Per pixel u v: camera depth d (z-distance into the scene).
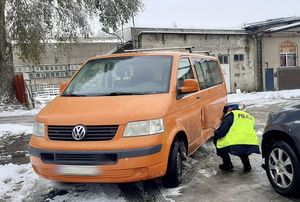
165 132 5.23
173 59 6.41
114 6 23.73
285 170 5.08
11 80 22.20
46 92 30.45
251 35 26.94
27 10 21.06
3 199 5.66
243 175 6.18
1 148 9.77
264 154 5.53
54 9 22.17
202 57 8.05
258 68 27.30
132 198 5.36
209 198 5.25
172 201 5.20
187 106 6.30
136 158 4.89
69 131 5.11
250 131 6.24
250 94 23.47
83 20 22.56
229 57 26.53
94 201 5.30
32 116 17.73
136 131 5.00
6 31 21.44
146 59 6.54
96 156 4.91
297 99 18.98
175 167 5.55
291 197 5.12
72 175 5.02
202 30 25.66
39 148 5.21
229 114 6.32
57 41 23.05
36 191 5.91
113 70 6.48
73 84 6.57
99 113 5.15
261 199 5.11
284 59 28.02
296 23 27.05
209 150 7.89
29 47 21.31
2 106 21.39
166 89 5.86
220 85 8.94
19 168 7.31
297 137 4.77
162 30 24.52
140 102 5.42
